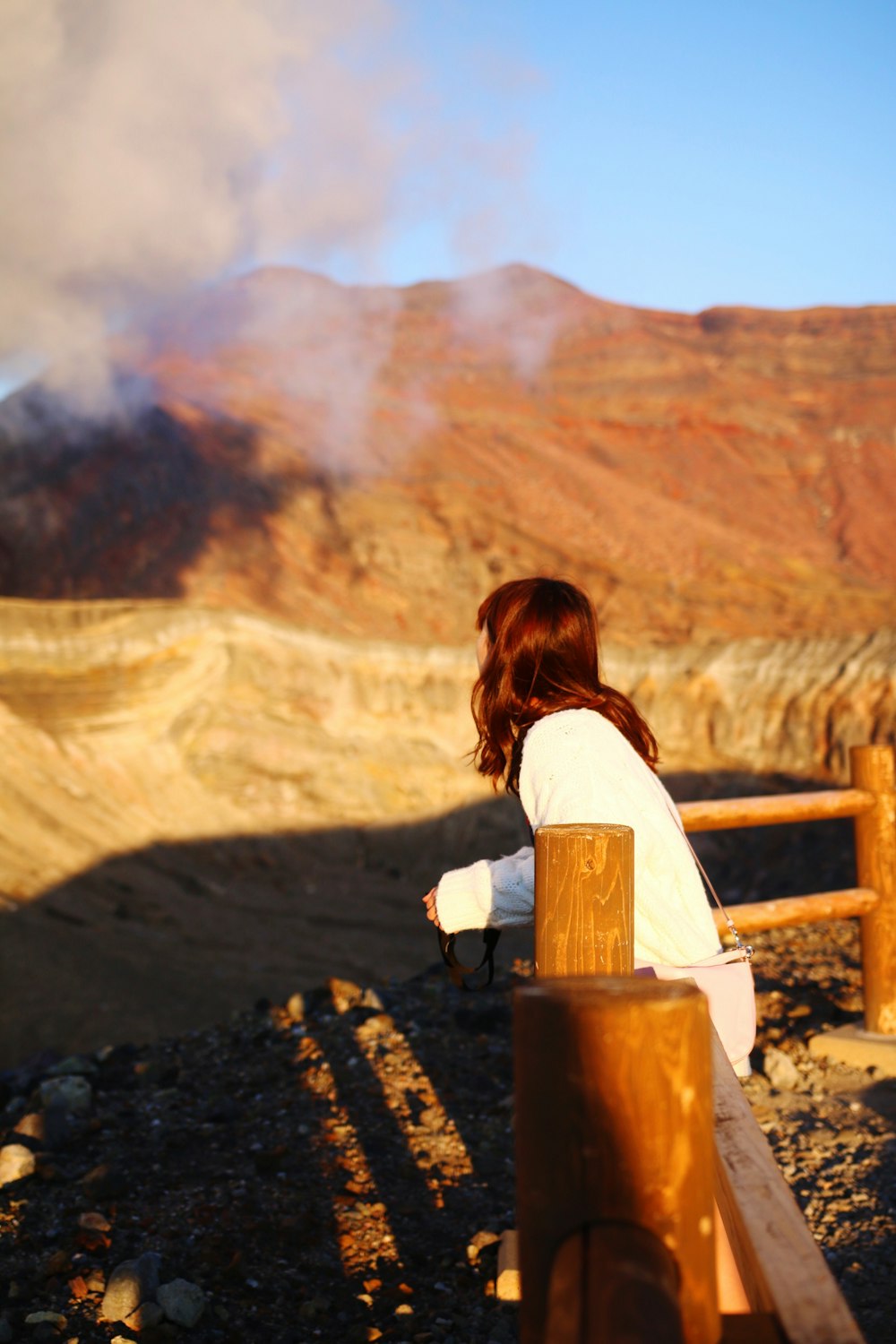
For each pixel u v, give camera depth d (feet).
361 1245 10.55
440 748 74.02
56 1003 43.16
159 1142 12.87
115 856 59.00
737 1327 3.38
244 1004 44.21
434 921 6.77
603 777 6.41
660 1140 3.14
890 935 14.83
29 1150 12.06
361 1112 13.47
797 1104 13.34
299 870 62.85
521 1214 3.32
